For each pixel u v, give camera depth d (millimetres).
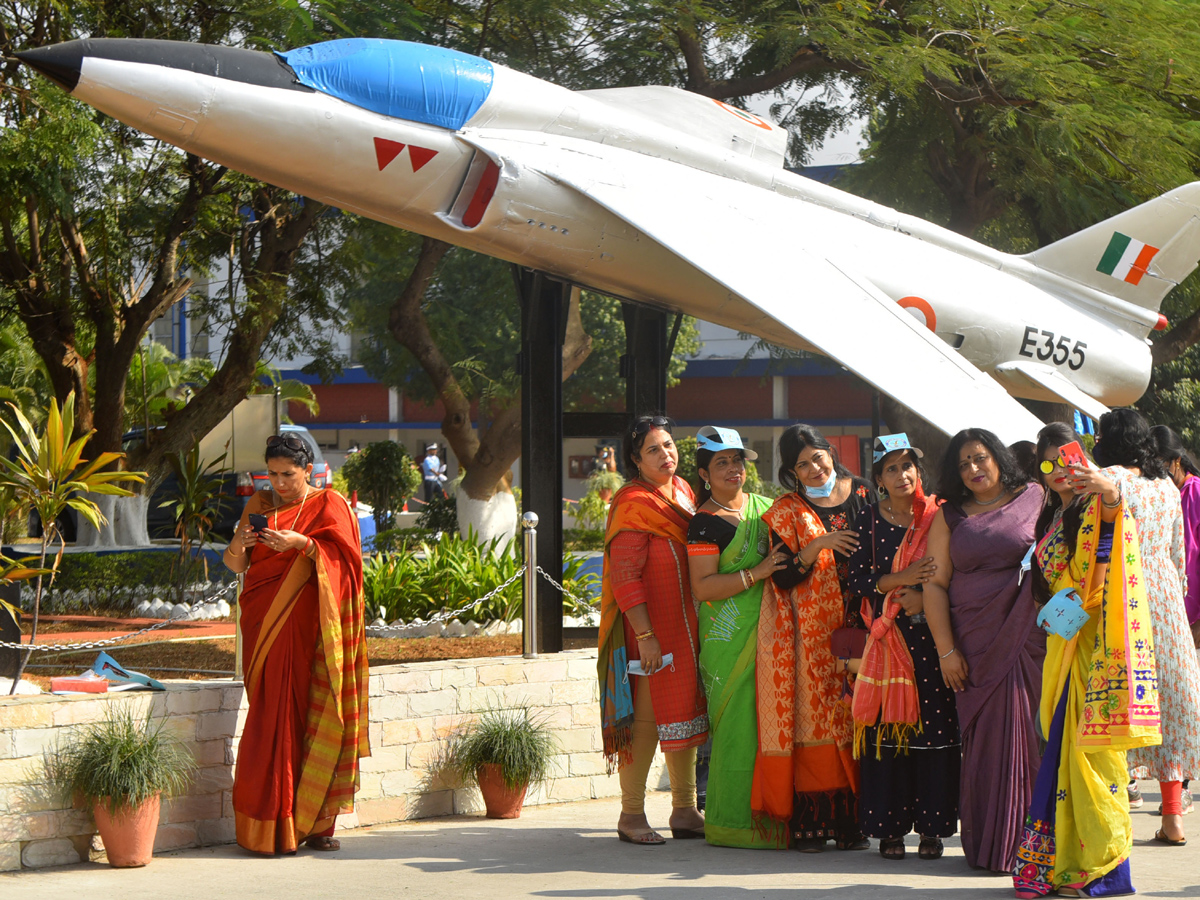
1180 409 21188
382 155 7551
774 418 34125
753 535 5051
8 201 12148
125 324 13664
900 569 4773
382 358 25016
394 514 21969
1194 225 11211
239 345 13828
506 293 19156
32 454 7656
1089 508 4301
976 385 8172
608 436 8609
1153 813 5805
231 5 12266
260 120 7227
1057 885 4191
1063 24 12641
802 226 9227
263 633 5094
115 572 11805
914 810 4887
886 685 4754
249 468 13734
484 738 6039
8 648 5750
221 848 5262
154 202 14273
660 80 14156
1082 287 11328
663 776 6863
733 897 4246
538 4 12039
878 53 12031
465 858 5031
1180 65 12648
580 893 4348
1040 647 4684
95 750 4844
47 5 11969
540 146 8008
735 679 5078
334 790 5160
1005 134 12969
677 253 7660
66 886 4516
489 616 9906
